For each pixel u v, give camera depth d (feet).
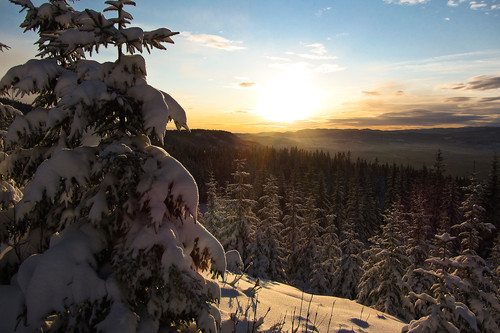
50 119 11.55
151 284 10.87
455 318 25.77
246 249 76.02
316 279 79.82
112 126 13.11
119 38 11.87
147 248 10.52
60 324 10.03
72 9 17.76
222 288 23.70
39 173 10.85
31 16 16.66
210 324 11.22
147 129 11.60
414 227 82.53
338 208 173.06
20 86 13.96
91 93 11.36
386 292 56.49
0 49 23.16
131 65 12.72
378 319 26.94
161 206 10.93
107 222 12.14
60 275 10.15
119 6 12.85
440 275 27.86
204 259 12.82
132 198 11.58
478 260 40.27
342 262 78.28
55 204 13.28
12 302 11.21
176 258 10.69
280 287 35.88
